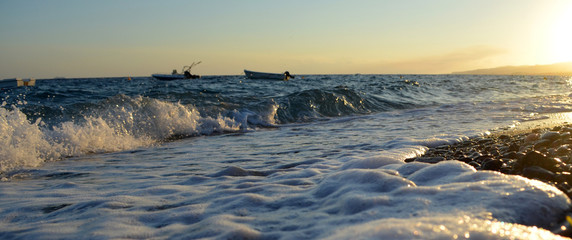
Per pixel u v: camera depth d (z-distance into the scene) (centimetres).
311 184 303
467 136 627
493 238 131
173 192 307
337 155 512
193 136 814
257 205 237
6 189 373
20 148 530
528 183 194
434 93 1953
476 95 1934
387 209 186
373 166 335
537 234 137
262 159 514
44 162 530
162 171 450
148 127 785
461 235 132
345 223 178
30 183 408
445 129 768
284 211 221
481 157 370
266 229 191
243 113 1028
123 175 432
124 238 200
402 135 706
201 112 983
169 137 796
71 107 859
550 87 2784
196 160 526
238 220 210
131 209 257
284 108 1155
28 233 222
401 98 1628
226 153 583
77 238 206
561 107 1175
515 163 301
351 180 250
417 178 246
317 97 1274
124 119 782
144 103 863
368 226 151
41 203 304
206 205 250
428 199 190
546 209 168
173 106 898
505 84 3206
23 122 597
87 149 619
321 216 199
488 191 188
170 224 219
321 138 721
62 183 395
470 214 161
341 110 1246
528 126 766
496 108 1230
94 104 873
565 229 157
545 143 423
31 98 1595
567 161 322
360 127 881
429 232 135
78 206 277
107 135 683
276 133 838
